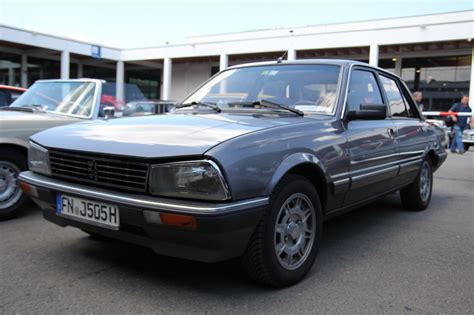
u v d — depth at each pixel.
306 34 23.62
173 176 2.48
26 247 3.64
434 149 5.57
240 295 2.82
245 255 2.75
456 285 3.09
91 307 2.59
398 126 4.52
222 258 2.55
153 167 2.53
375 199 4.27
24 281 2.94
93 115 5.26
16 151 4.50
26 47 27.80
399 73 25.33
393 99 4.79
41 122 4.70
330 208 3.44
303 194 3.03
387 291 2.96
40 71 32.88
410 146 4.79
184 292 2.84
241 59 30.39
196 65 33.72
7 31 24.20
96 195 2.67
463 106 14.55
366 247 3.94
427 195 5.63
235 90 4.09
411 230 4.56
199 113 3.69
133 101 11.22
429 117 21.48
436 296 2.90
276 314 2.58
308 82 3.84
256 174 2.60
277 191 2.79
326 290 2.94
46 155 3.09
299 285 3.01
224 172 2.44
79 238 3.90
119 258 3.42
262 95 3.91
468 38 19.75
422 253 3.80
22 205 4.58
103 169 2.75
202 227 2.36
